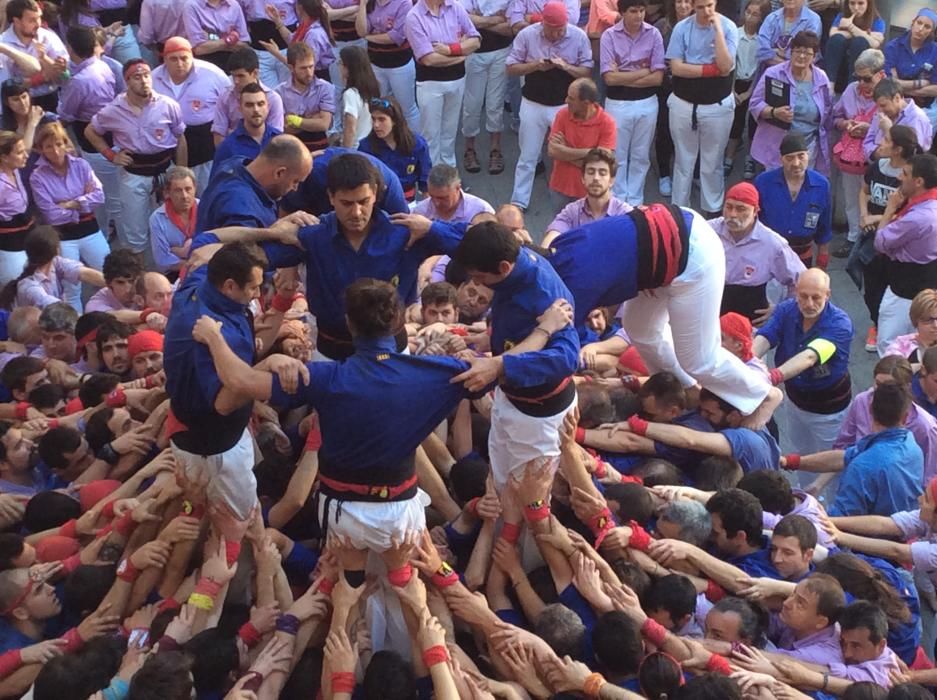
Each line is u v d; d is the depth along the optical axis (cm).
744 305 898
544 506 551
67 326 770
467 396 482
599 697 512
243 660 521
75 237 990
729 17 1261
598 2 1248
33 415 705
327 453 479
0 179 935
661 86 1163
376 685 491
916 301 819
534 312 504
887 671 558
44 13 1195
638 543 587
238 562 568
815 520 648
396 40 1161
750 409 662
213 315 485
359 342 471
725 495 595
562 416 523
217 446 518
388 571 513
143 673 473
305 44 1075
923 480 723
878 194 1014
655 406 659
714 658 538
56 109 1134
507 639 529
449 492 628
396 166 964
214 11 1168
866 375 990
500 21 1171
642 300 635
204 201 568
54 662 499
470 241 495
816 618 564
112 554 579
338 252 539
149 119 1032
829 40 1211
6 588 554
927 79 1148
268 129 821
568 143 1049
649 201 1211
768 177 965
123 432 656
